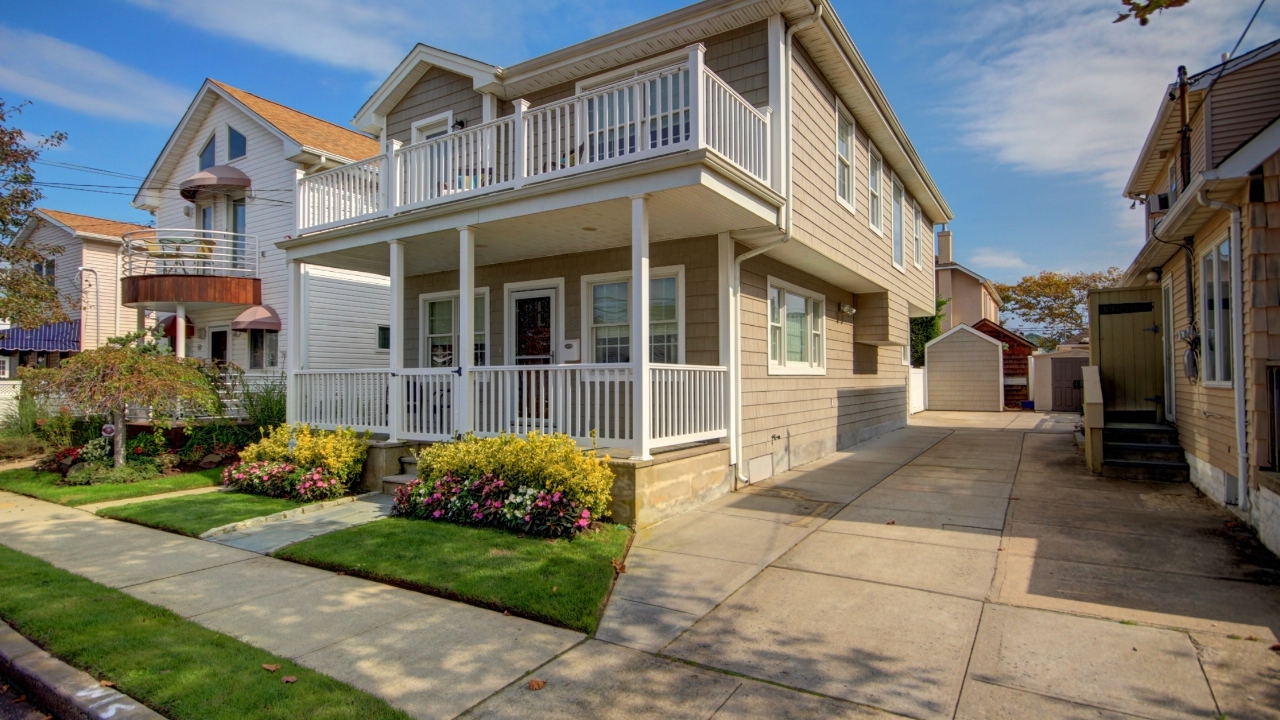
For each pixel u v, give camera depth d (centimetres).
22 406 1413
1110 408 1037
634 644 403
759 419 934
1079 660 371
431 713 322
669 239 910
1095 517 679
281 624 437
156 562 580
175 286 1423
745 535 639
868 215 1223
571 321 1004
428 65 1187
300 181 1048
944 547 586
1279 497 532
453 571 520
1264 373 591
